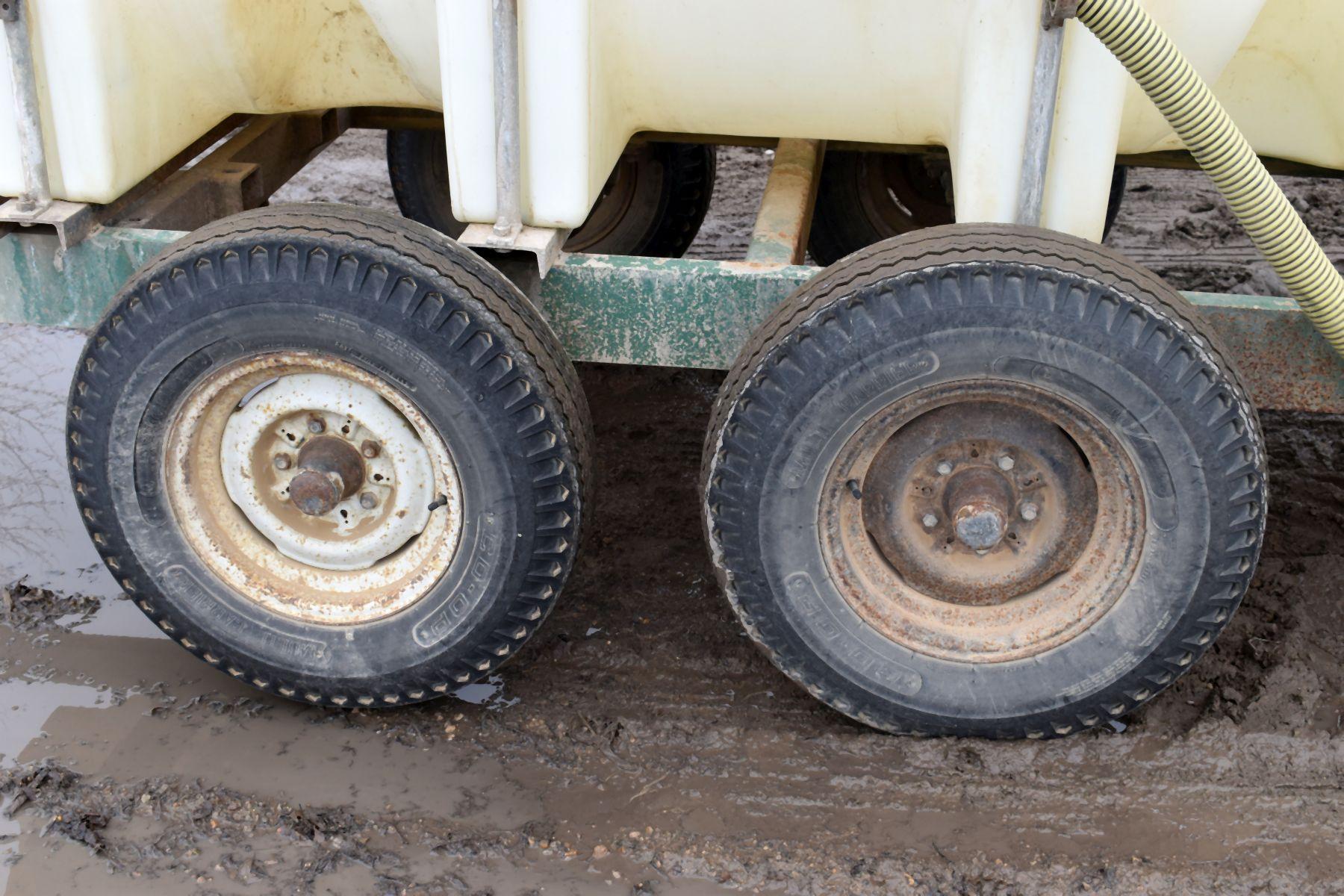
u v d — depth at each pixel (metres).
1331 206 5.63
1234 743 3.09
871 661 2.98
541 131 2.84
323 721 3.23
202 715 3.24
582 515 2.95
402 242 2.74
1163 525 2.76
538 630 3.52
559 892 2.76
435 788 3.03
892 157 4.58
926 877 2.77
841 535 2.93
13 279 3.17
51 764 3.07
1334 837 2.86
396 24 3.14
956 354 2.63
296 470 3.04
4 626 3.53
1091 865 2.80
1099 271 2.60
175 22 3.21
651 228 4.75
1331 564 3.59
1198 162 2.68
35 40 2.92
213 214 3.62
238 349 2.81
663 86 3.05
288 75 3.58
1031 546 2.96
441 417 2.81
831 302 2.63
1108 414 2.67
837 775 3.04
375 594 3.08
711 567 3.74
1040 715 3.00
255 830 2.91
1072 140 2.80
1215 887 2.74
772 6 2.83
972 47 2.73
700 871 2.80
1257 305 2.94
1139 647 2.88
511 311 2.79
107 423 2.89
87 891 2.75
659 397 4.54
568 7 2.70
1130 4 2.46
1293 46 3.18
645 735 3.17
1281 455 4.17
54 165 3.05
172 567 3.07
